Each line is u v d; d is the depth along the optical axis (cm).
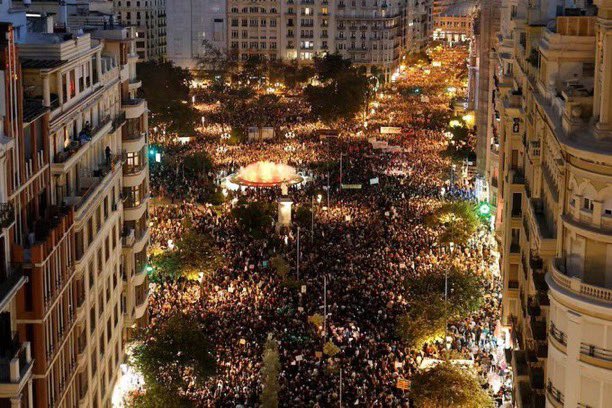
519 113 9931
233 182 17538
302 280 11938
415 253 13262
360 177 18562
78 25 10588
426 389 8125
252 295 11481
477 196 16288
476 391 8144
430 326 9612
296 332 10194
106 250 8506
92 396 7719
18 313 6062
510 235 9619
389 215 15475
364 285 11662
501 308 10244
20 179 6197
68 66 7512
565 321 5956
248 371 9281
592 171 5738
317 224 14962
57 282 6500
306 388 8825
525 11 10700
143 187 10088
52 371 6375
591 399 5822
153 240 13838
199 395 8838
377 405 8581
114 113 9406
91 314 7756
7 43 5984
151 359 8488
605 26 5641
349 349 9800
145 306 10100
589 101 6059
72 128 7762
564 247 6125
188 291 11656
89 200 7575
